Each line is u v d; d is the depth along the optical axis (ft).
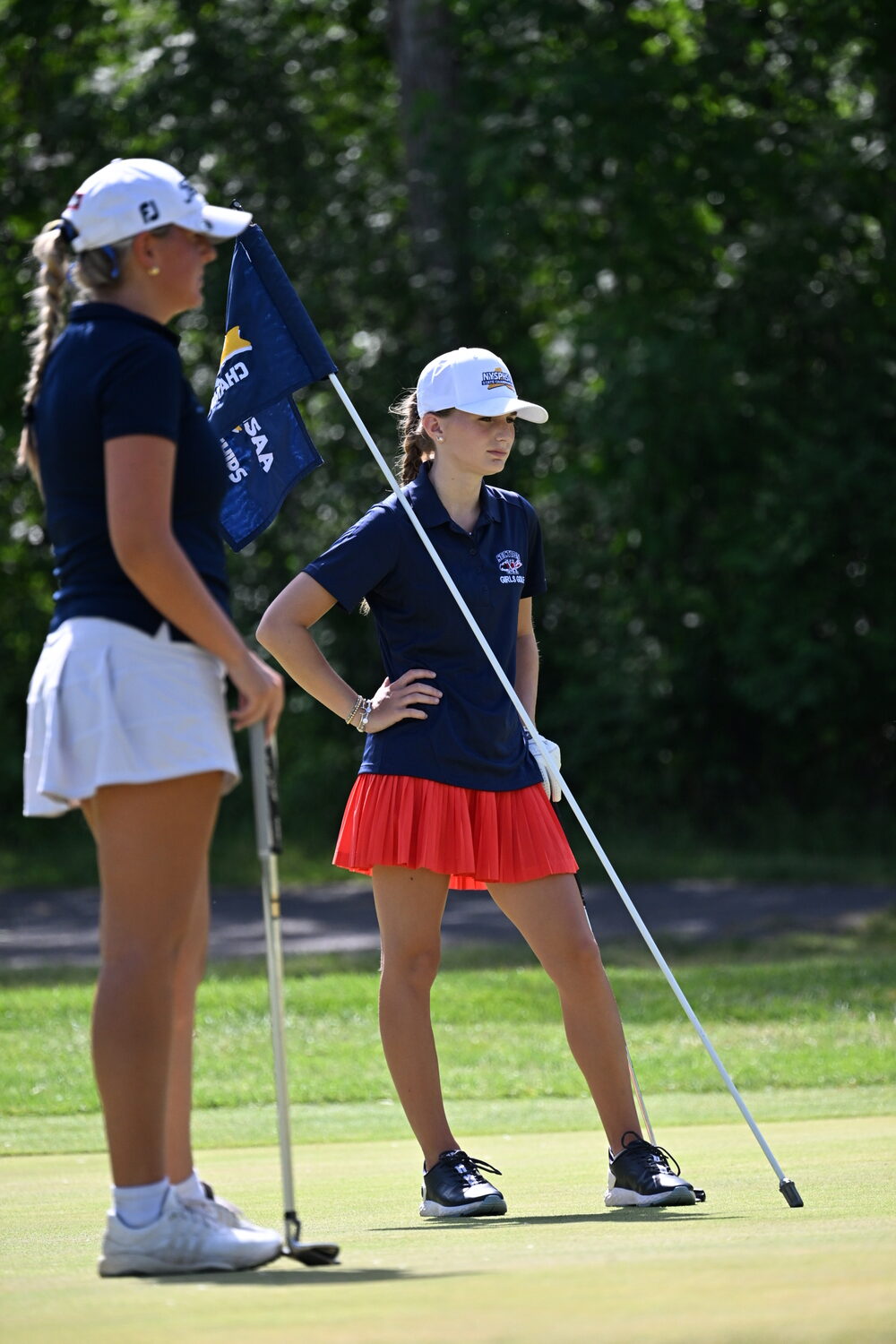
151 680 28.35
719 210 201.87
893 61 195.31
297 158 219.20
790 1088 83.66
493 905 190.70
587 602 230.07
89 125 214.90
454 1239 32.50
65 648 28.73
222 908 191.52
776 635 206.69
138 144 219.61
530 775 47.80
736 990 115.24
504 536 49.55
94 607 28.60
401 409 52.29
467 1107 80.48
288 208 221.87
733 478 209.56
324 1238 34.09
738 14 194.59
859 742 226.99
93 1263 30.30
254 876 215.51
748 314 205.36
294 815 236.22
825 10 191.93
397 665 48.11
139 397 28.43
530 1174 52.29
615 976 123.65
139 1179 28.09
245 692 28.63
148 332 29.40
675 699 223.30
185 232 30.48
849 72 206.08
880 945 149.48
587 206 207.00
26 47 219.41
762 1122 68.69
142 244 29.94
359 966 137.69
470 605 48.11
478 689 47.39
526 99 197.47
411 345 217.36
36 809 29.48
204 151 213.87
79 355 29.19
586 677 232.12
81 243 29.99
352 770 235.20
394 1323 19.54
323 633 222.07
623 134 189.26
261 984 121.60
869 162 201.05
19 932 178.40
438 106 200.95
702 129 194.59
